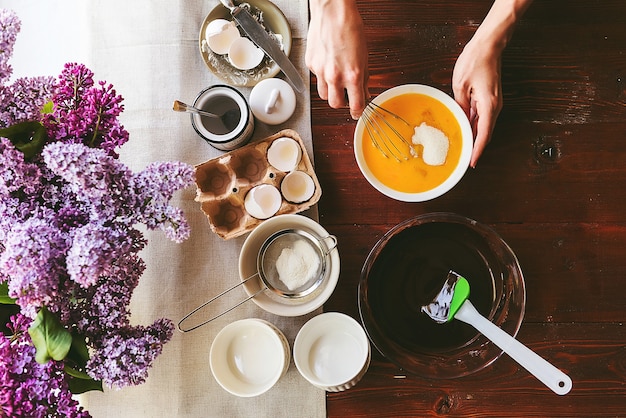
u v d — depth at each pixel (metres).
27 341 0.75
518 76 1.00
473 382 0.97
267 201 0.96
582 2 1.00
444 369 0.94
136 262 0.81
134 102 1.02
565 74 1.00
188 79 1.02
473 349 0.95
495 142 1.00
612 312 0.97
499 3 0.92
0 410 0.70
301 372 0.89
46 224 0.69
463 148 0.95
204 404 0.98
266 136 1.02
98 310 0.77
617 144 0.99
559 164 0.99
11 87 0.74
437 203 0.99
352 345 0.95
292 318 0.99
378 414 0.97
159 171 0.74
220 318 0.99
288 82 1.02
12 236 0.66
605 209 0.98
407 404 0.97
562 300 0.97
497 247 0.95
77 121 0.76
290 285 0.93
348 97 0.97
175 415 0.98
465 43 1.00
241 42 0.98
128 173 0.73
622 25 0.99
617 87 0.99
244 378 0.96
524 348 0.87
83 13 1.05
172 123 1.01
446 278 0.97
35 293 0.66
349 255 0.99
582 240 0.98
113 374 0.75
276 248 0.95
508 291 0.96
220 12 1.00
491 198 0.99
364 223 0.99
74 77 0.78
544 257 0.98
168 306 0.99
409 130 0.97
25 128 0.74
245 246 0.92
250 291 0.93
